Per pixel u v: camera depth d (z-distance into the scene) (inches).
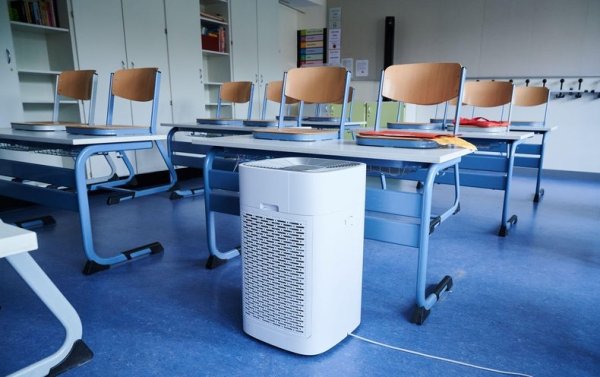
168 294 70.1
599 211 127.3
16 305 65.2
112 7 150.5
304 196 46.5
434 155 49.6
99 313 63.5
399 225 59.1
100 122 151.4
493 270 79.9
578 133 194.1
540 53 197.8
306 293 49.6
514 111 203.0
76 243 95.7
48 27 134.1
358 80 246.1
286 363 50.9
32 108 144.4
